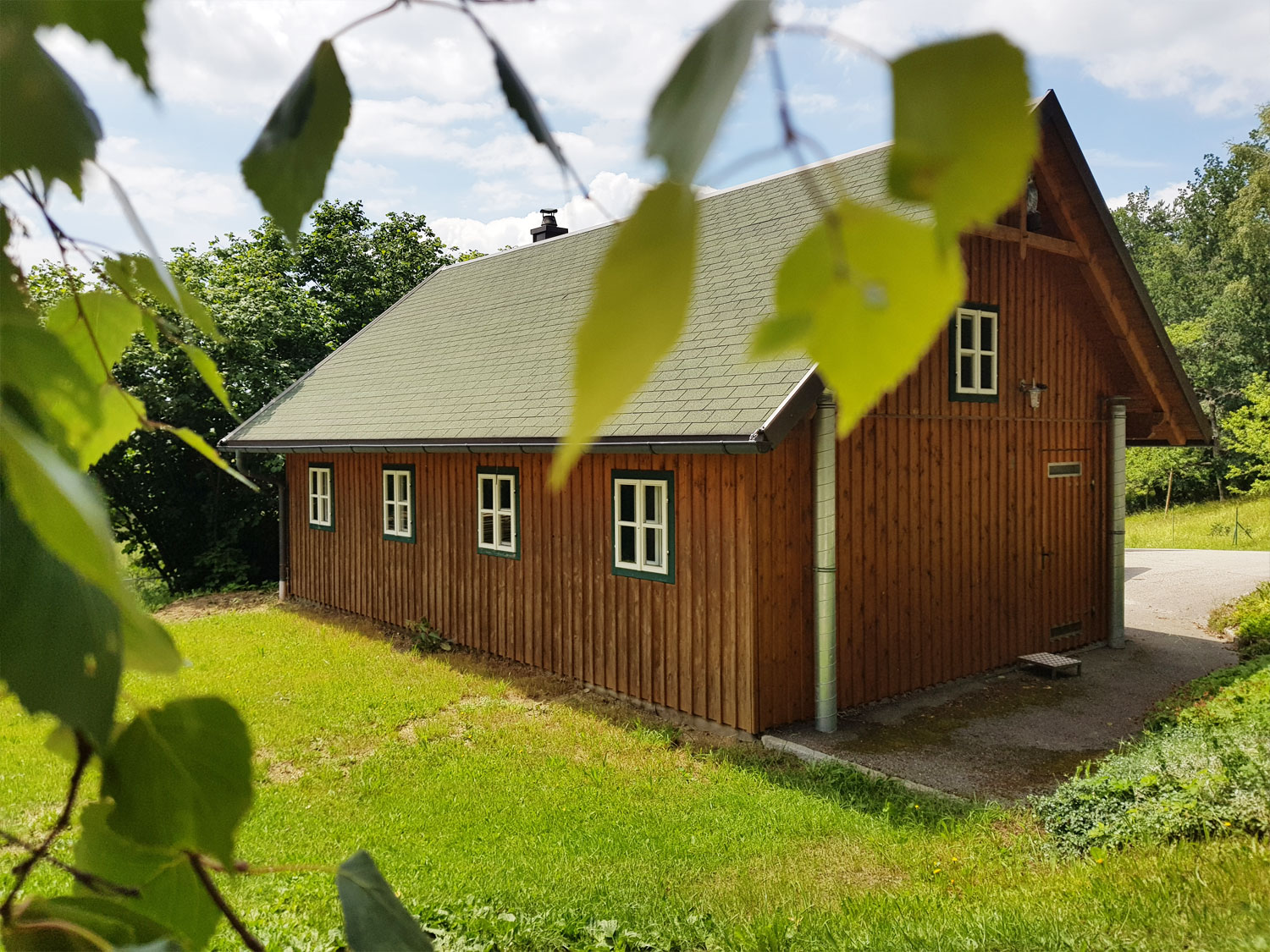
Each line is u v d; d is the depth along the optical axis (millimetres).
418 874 5434
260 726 8562
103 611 420
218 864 599
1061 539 11305
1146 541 25828
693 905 4949
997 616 10398
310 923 4395
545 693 9547
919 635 9469
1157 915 4004
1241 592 15234
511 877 5406
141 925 552
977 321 10039
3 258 517
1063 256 10461
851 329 230
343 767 7613
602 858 5758
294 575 15703
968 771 7188
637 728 8398
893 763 7344
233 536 17578
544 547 10203
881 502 9062
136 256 575
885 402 9062
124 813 562
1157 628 13117
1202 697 8734
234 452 15766
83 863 589
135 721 560
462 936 4426
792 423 7379
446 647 11719
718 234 11141
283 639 12469
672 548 8594
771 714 8047
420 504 12383
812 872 5410
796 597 8227
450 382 12773
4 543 385
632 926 4637
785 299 232
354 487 13859
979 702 9086
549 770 7402
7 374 467
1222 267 40719
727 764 7465
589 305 213
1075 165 9516
